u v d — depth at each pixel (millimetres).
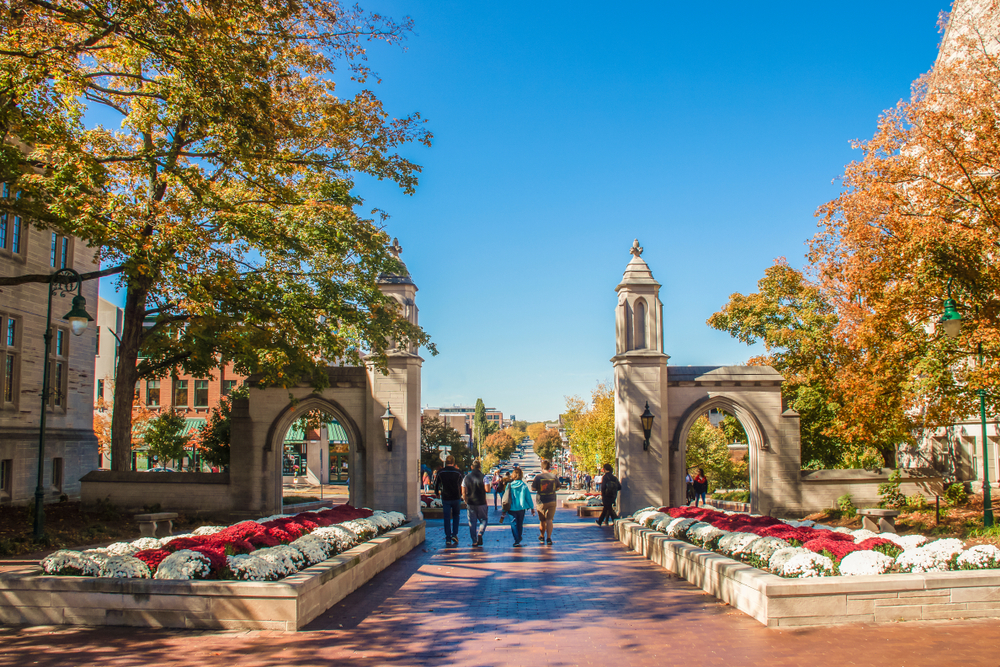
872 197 14656
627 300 21344
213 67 11086
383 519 14000
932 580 7832
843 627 7555
